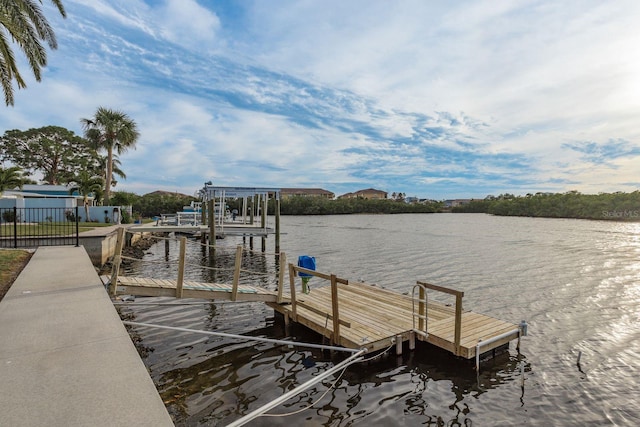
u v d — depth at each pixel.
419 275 16.08
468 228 46.53
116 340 4.09
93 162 52.84
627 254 22.00
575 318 9.55
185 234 32.38
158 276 14.92
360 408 5.04
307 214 90.00
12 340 4.06
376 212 98.44
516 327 7.07
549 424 4.76
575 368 6.44
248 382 5.69
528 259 20.36
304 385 4.69
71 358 3.59
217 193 22.36
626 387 5.77
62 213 29.70
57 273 7.82
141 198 61.25
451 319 7.50
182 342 7.28
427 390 5.59
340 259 20.95
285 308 8.33
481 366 6.41
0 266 8.94
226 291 7.88
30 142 49.53
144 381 3.13
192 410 4.82
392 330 6.86
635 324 9.00
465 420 4.81
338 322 6.68
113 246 18.72
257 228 24.08
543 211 76.56
